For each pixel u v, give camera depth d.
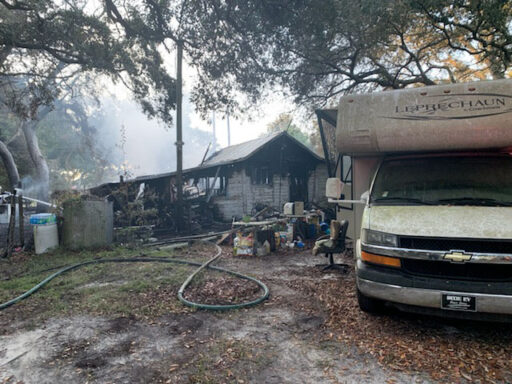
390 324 3.90
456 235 3.31
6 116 22.11
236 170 16.95
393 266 3.54
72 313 4.48
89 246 9.00
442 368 2.99
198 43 13.11
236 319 4.21
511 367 2.97
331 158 9.30
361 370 3.00
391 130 4.41
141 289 5.42
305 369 3.04
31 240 9.00
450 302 3.24
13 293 5.35
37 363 3.22
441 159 4.55
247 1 11.46
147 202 14.84
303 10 11.26
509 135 3.98
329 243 6.33
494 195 3.95
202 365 3.10
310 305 4.63
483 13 9.73
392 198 4.28
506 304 3.10
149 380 2.90
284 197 17.80
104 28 11.12
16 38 10.41
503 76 12.77
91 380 2.91
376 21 10.94
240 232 8.80
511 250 3.16
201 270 6.55
